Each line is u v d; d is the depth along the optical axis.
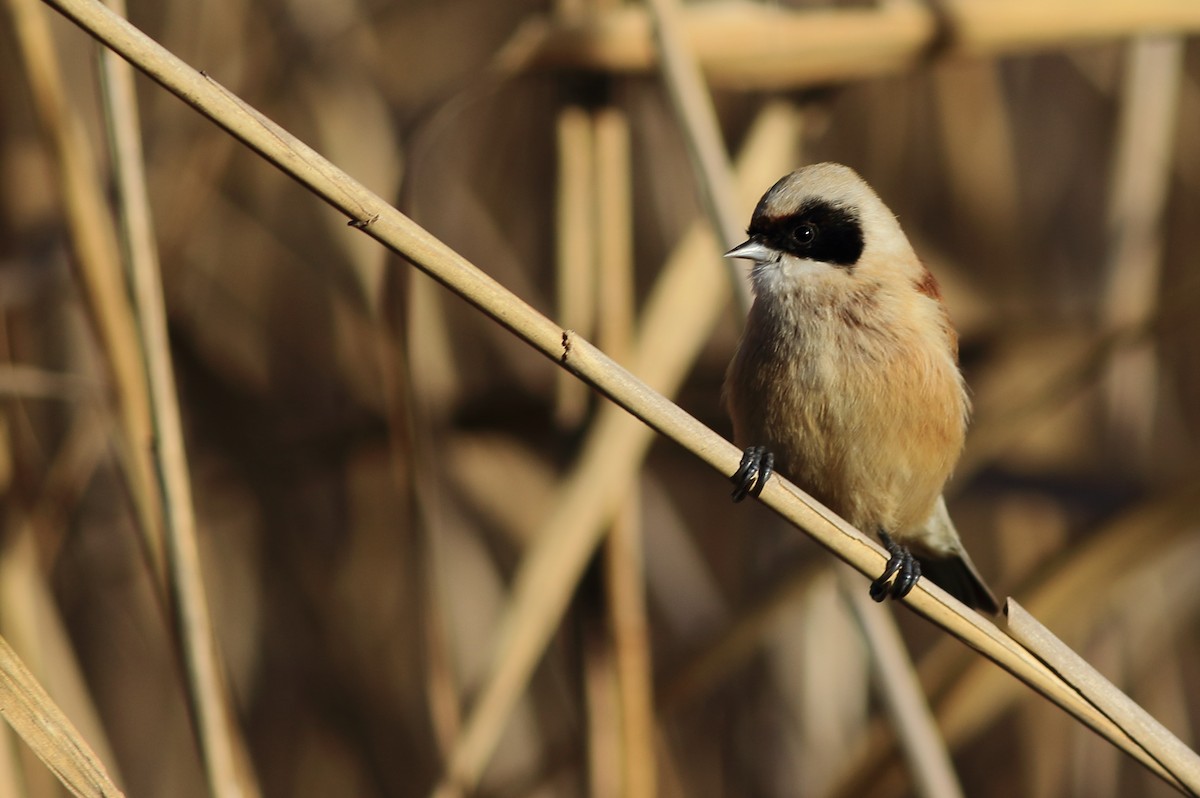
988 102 12.81
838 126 12.83
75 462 9.89
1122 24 8.42
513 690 8.12
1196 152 13.82
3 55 10.41
